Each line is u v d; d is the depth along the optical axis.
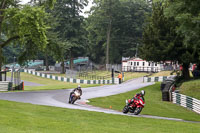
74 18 111.06
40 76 98.56
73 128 15.36
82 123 17.50
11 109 21.91
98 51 160.50
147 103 42.41
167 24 57.00
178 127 18.97
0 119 16.28
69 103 34.06
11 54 157.38
